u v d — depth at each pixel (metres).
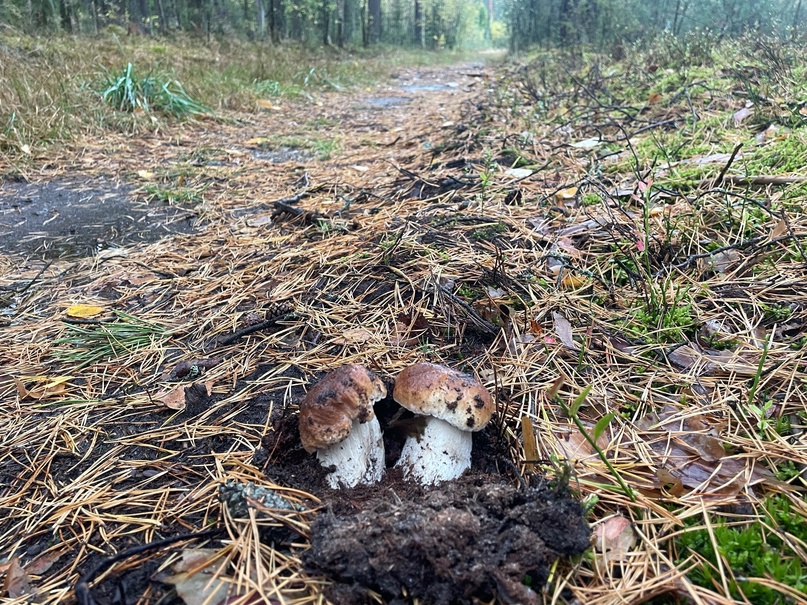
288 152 1.25
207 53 2.24
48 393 0.46
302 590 0.29
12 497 0.36
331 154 1.22
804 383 0.40
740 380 0.42
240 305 0.58
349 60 3.33
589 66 1.67
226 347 0.51
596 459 0.37
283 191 0.95
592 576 0.29
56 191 0.97
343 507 0.33
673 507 0.33
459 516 0.28
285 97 1.98
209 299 0.60
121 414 0.44
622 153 0.84
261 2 3.22
